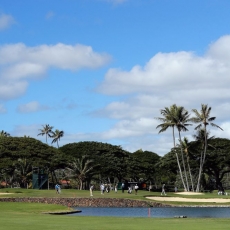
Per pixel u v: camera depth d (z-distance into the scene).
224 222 35.00
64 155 134.88
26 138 135.75
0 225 30.92
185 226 31.00
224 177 165.38
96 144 151.88
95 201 77.50
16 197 75.25
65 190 105.94
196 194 102.12
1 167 122.38
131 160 155.12
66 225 31.28
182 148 127.81
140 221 35.75
